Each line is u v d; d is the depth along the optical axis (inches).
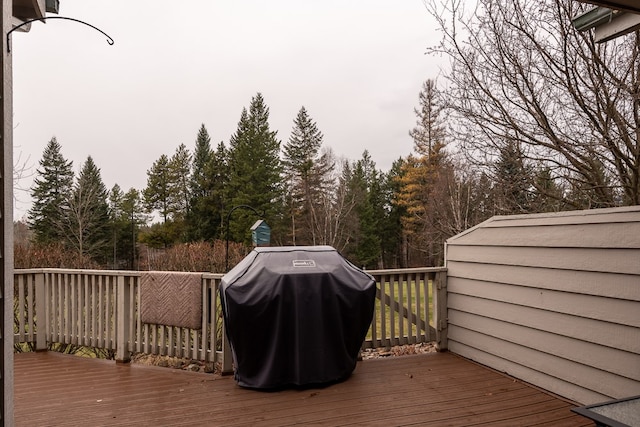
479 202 263.4
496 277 151.6
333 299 136.4
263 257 141.1
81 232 933.2
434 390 134.0
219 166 1159.6
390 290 173.2
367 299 140.4
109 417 115.9
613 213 110.0
